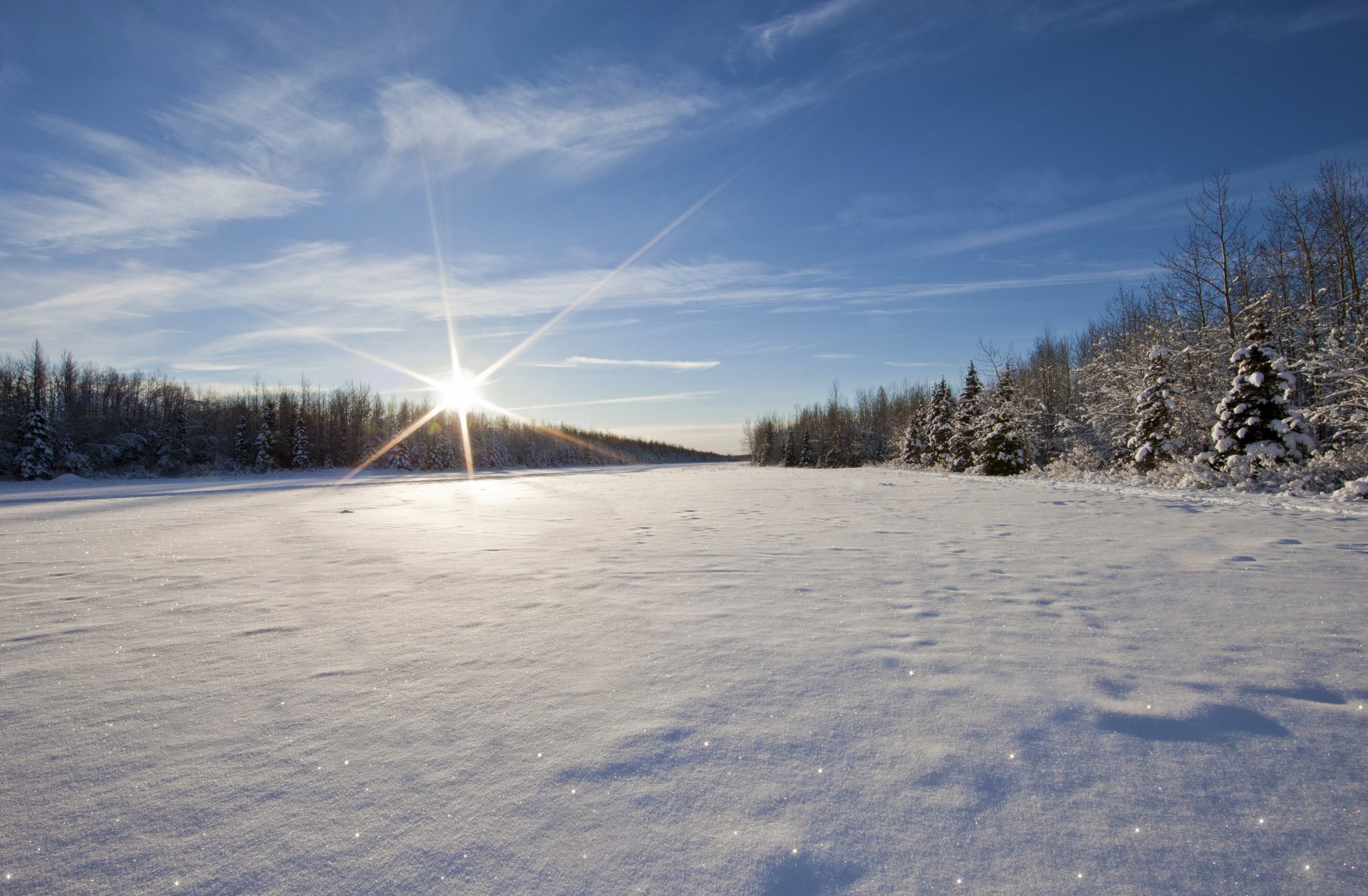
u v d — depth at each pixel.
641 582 5.17
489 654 3.29
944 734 2.26
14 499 19.73
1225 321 20.20
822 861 1.59
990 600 4.32
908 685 2.75
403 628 3.82
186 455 44.66
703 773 2.02
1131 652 3.16
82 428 40.50
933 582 4.96
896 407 56.19
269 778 2.03
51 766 2.12
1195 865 1.55
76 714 2.56
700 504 13.79
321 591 4.95
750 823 1.75
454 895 1.49
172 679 2.97
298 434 49.34
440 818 1.79
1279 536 6.79
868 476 27.72
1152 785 1.91
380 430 58.94
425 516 12.19
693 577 5.36
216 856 1.64
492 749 2.21
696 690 2.73
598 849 1.65
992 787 1.91
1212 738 2.21
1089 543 6.70
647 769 2.05
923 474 28.36
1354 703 2.49
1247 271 19.64
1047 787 1.91
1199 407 18.33
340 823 1.78
